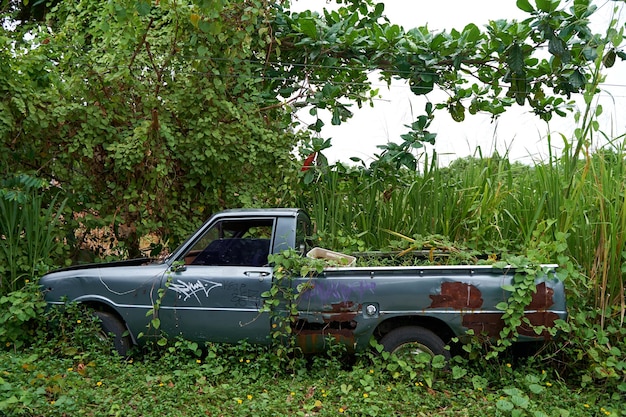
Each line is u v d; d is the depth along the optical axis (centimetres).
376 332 618
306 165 866
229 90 873
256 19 845
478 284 582
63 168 791
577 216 681
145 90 823
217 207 861
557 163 732
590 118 684
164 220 837
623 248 654
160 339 623
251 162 840
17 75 778
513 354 627
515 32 853
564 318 569
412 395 549
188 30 839
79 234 837
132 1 738
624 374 590
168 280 620
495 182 803
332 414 512
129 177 812
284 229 627
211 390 541
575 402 562
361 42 896
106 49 852
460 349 625
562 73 894
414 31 891
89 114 782
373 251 769
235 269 621
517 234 769
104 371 579
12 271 721
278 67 942
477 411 522
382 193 874
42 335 649
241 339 611
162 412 502
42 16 1206
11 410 462
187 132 847
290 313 599
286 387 570
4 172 754
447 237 729
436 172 820
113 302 629
